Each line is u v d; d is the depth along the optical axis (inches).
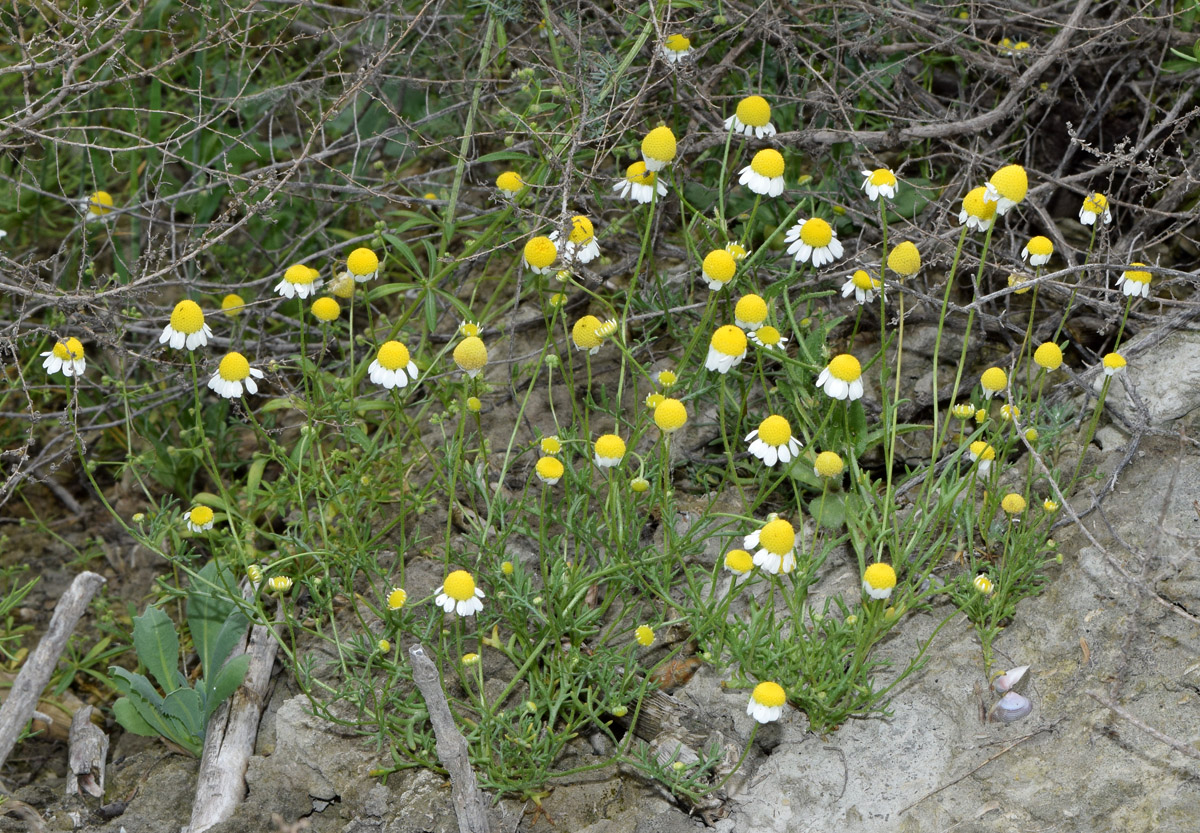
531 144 64.7
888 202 64.2
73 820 61.3
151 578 66.2
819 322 62.9
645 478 61.6
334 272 65.1
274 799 60.4
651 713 60.5
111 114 70.0
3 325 65.7
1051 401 62.9
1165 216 63.5
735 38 66.1
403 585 61.8
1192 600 59.5
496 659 61.5
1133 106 66.5
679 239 66.6
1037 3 66.5
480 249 64.7
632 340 65.5
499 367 65.8
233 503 65.2
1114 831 57.8
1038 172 63.8
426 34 66.2
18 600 63.9
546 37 66.2
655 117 66.0
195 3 69.1
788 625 61.1
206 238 64.8
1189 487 60.8
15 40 63.1
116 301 65.9
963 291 64.9
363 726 60.8
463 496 63.7
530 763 59.7
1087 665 59.6
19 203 67.3
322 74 69.7
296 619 62.7
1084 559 60.5
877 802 59.1
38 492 68.2
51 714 63.6
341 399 63.1
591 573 61.4
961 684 59.9
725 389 63.1
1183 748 57.3
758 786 59.6
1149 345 62.4
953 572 61.3
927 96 66.7
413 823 59.9
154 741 62.6
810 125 65.1
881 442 63.4
